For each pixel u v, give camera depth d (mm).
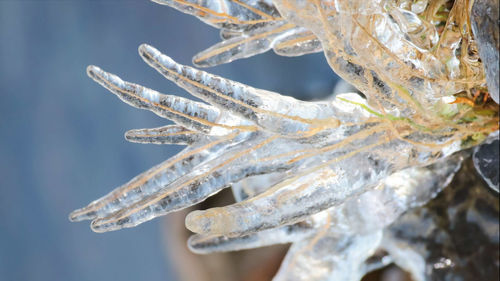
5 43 3045
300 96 1203
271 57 2238
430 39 756
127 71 2982
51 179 3055
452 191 868
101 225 780
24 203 3064
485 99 789
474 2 738
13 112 3053
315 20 735
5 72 3053
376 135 783
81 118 3045
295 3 731
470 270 868
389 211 834
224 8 782
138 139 790
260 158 781
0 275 3068
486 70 732
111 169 3033
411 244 881
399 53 746
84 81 3035
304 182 780
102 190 3039
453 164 835
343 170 782
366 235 854
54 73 3045
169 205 772
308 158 787
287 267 869
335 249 856
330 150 783
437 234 875
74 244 3059
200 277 1123
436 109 779
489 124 797
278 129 763
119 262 3023
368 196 831
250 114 757
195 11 780
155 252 2967
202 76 750
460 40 757
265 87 2299
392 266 959
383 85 754
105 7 2967
